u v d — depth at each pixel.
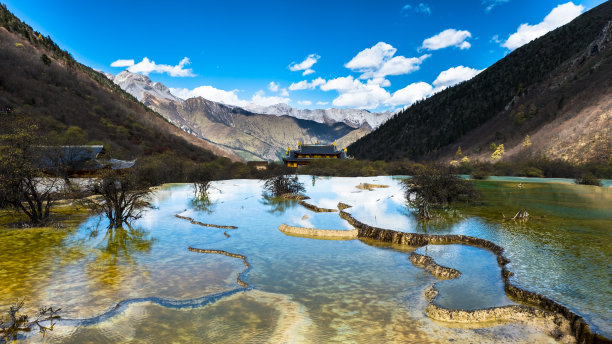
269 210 25.92
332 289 11.19
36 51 150.88
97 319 8.76
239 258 14.62
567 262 12.09
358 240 17.69
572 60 160.50
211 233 19.02
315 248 16.16
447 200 26.09
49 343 7.62
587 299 8.98
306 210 25.81
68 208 26.23
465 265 12.91
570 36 196.38
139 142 102.12
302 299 10.37
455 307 9.41
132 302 9.87
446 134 170.25
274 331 8.33
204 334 8.13
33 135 21.73
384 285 11.54
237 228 20.06
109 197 19.91
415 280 12.00
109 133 97.19
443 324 8.73
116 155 59.31
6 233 18.31
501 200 28.05
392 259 14.48
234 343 7.74
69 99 111.81
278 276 12.44
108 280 11.76
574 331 7.84
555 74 160.50
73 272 12.51
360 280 12.02
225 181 53.62
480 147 130.25
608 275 10.71
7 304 9.59
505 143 120.31
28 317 8.78
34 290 10.68
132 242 17.00
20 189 20.16
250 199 32.09
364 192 35.41
